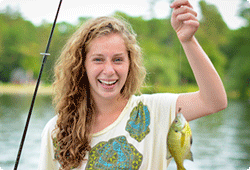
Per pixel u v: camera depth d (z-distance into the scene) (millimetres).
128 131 2098
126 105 2170
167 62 40125
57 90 2314
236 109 30188
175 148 1973
